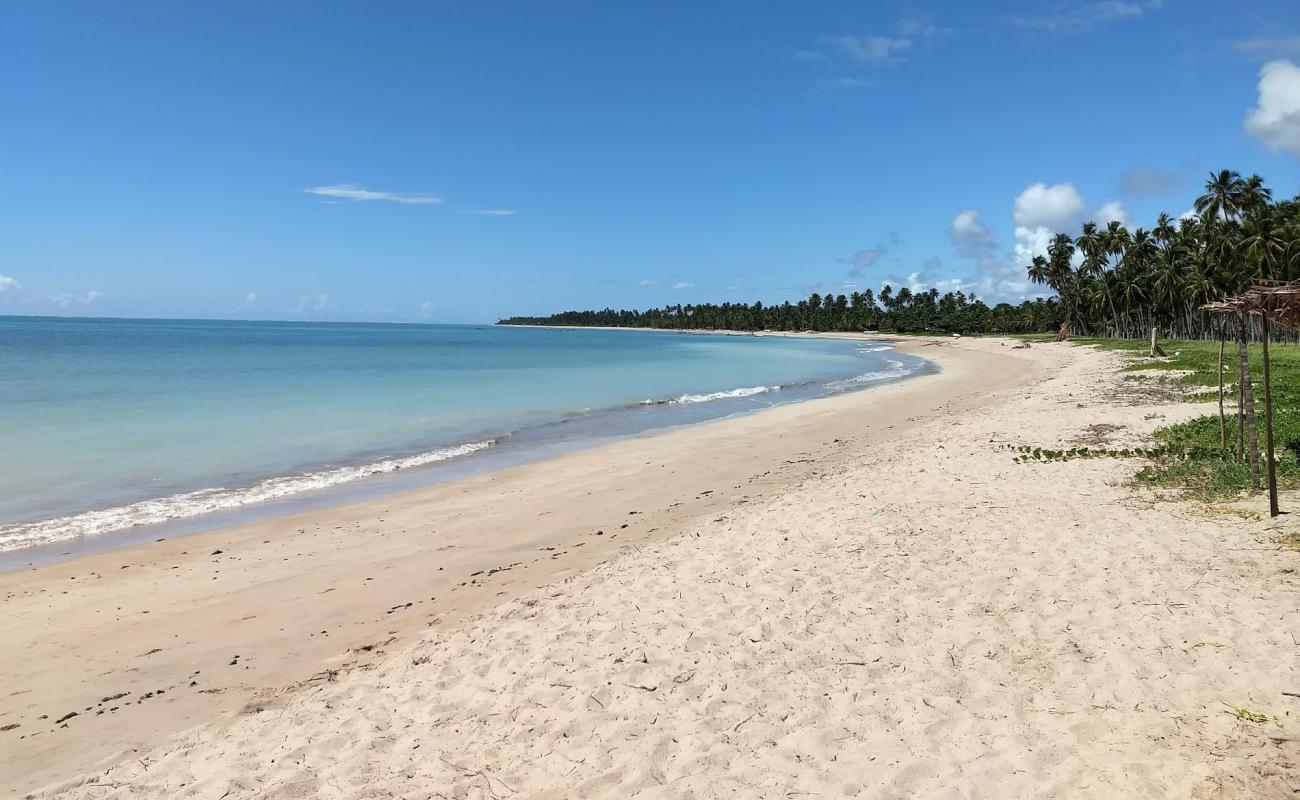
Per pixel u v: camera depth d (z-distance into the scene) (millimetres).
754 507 11086
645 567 8281
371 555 9570
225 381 32312
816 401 28047
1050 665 5176
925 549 7938
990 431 16453
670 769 4348
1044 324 114375
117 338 85250
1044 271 95250
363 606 7840
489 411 24469
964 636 5746
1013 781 3941
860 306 180750
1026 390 28016
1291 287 7555
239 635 7113
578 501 12359
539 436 19438
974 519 8992
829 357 68812
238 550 9766
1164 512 8570
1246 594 5930
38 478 13492
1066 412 19078
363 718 5301
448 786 4371
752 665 5566
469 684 5699
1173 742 4125
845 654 5625
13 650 6777
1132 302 75625
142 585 8477
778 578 7406
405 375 38719
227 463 15258
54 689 6059
